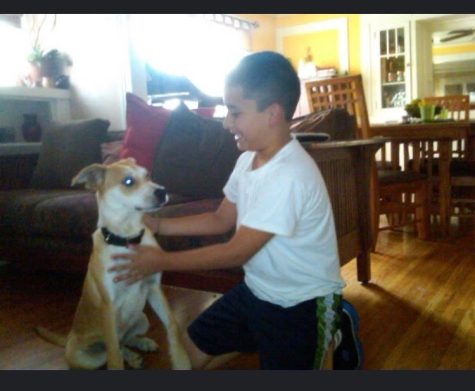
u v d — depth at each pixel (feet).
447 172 10.84
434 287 7.59
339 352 4.42
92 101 12.31
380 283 7.88
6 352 5.87
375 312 6.63
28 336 6.36
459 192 12.10
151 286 4.85
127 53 11.66
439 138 10.66
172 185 7.60
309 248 3.85
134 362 5.26
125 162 4.94
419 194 10.79
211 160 7.49
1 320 6.97
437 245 10.30
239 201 4.14
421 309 6.69
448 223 11.04
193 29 15.99
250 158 4.37
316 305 3.87
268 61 3.69
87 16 11.93
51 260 7.75
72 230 7.20
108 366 4.61
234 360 5.46
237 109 3.73
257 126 3.74
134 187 4.59
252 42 19.33
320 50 20.20
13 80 12.23
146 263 4.02
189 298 7.72
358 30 19.36
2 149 10.32
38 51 12.12
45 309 7.39
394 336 5.82
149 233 4.79
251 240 3.66
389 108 19.22
